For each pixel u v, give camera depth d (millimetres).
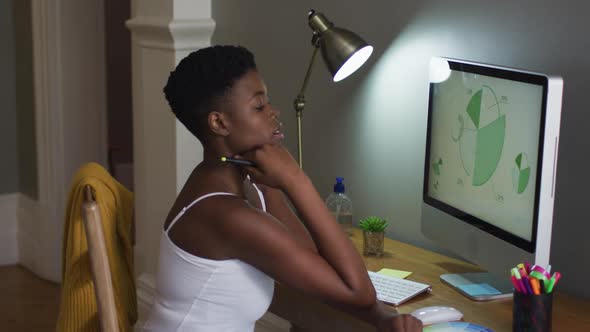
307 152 2756
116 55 5367
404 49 2355
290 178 1519
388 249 2359
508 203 1807
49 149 4078
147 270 3148
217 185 1527
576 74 1936
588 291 1966
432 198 2158
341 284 1497
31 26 4109
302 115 2748
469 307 1877
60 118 4035
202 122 1541
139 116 3115
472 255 1967
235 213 1465
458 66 1992
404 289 1979
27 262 4371
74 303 1639
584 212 1959
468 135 1960
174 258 1530
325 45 2096
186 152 2891
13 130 4391
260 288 1549
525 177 1740
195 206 1509
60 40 3965
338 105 2607
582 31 1913
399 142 2420
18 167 4426
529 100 1721
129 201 1806
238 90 1508
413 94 2348
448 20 2217
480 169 1915
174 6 2781
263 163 1523
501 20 2084
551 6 1968
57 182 4082
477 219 1935
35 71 4078
